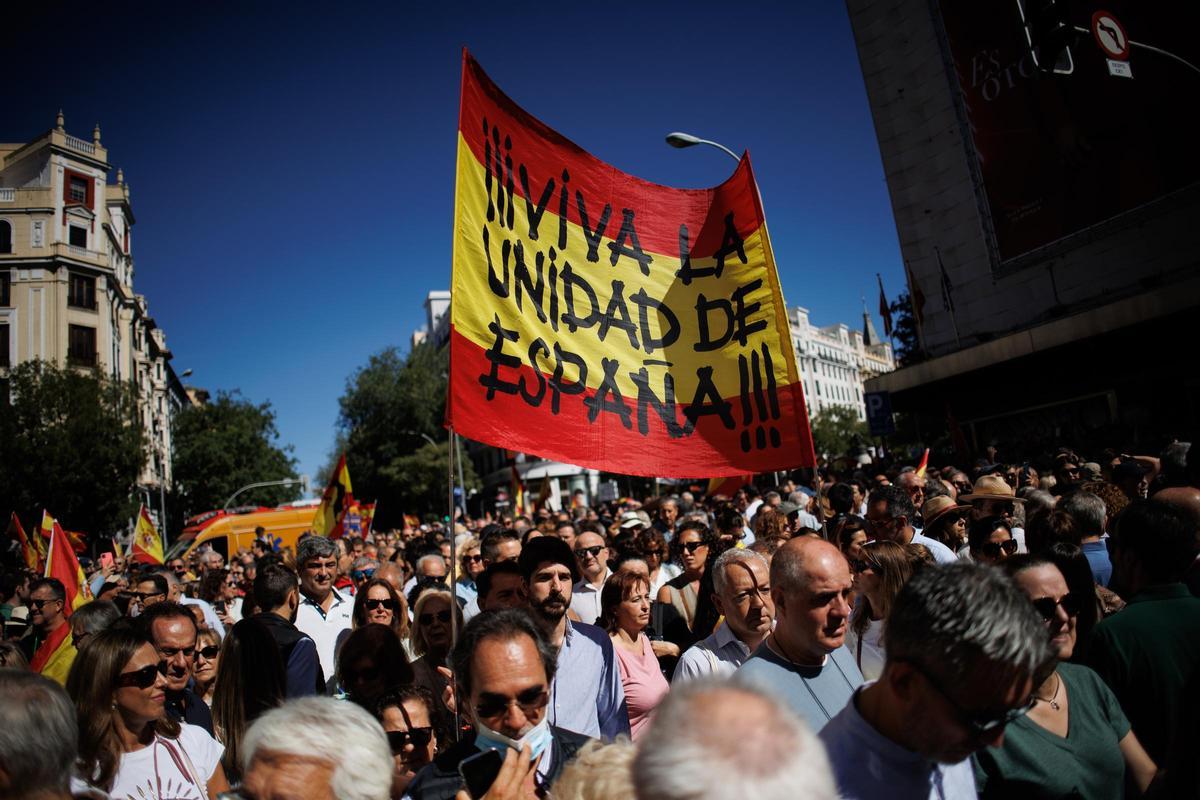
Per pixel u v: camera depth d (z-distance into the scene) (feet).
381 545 46.98
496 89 14.26
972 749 5.52
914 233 77.97
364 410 182.80
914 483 26.08
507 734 7.78
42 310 130.21
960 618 5.38
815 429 232.32
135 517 116.67
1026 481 31.76
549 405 13.64
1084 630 10.56
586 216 15.11
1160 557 9.55
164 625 11.65
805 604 8.55
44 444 102.94
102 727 9.44
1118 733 8.06
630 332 15.01
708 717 3.96
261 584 15.74
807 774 3.75
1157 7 54.13
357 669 11.71
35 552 38.17
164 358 207.10
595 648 12.33
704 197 16.30
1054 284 64.69
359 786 6.26
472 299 12.94
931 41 74.49
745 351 15.37
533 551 12.12
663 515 32.22
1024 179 66.39
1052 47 24.18
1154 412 59.93
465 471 171.32
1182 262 55.06
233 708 11.57
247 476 188.55
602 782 5.59
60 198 134.21
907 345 120.67
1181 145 54.08
